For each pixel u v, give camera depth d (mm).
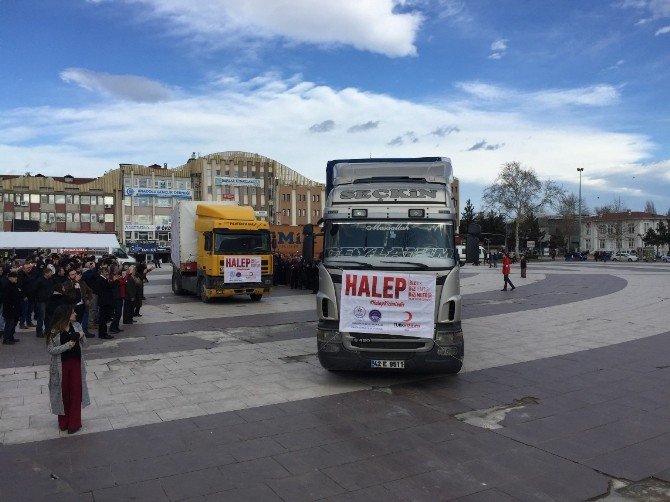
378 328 8016
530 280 31828
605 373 9289
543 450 5875
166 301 20953
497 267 53281
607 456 5703
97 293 12992
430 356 7961
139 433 6445
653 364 9938
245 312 17469
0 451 5898
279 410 7301
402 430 6516
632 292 23438
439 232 8438
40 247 38438
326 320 8289
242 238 19516
